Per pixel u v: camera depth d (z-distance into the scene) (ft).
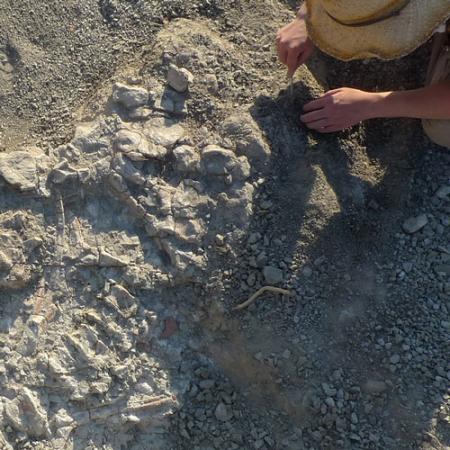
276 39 7.01
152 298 6.67
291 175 6.75
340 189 6.83
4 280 6.48
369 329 6.64
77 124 6.93
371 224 6.85
